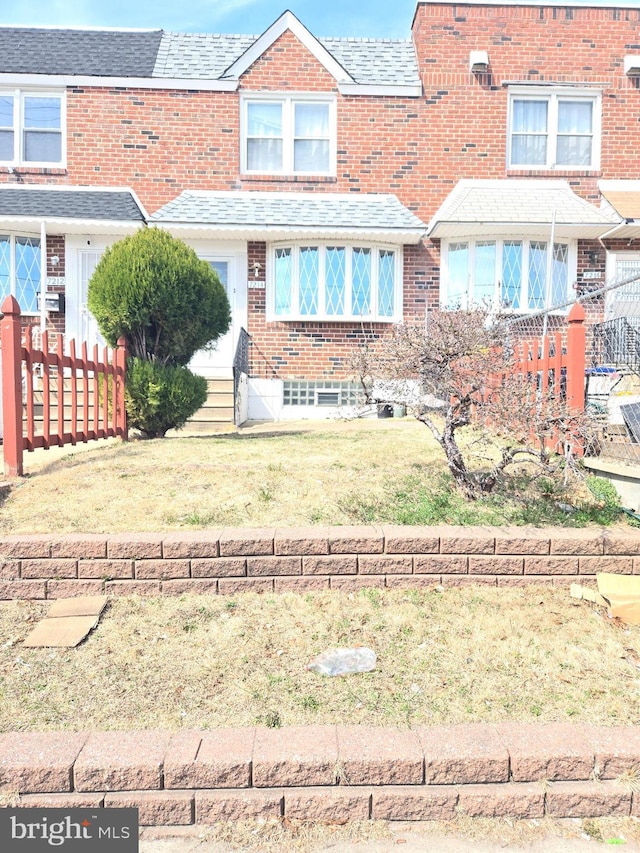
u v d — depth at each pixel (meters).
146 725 2.86
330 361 12.55
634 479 4.80
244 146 12.87
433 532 4.18
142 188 12.66
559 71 13.00
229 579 4.00
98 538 4.02
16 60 12.74
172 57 13.30
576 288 12.60
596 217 12.08
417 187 12.88
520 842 2.49
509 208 12.10
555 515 4.70
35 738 2.71
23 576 3.98
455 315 5.73
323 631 3.61
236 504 4.72
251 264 12.48
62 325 12.37
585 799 2.60
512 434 5.32
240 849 2.45
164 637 3.54
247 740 2.71
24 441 5.59
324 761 2.60
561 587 4.14
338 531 4.18
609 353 7.88
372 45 13.86
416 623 3.69
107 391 7.26
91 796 2.57
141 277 7.50
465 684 3.17
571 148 13.14
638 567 4.17
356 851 2.44
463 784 2.63
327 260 12.34
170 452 6.41
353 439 7.20
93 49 13.27
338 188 12.85
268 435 8.09
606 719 2.93
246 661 3.33
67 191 12.42
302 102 12.90
